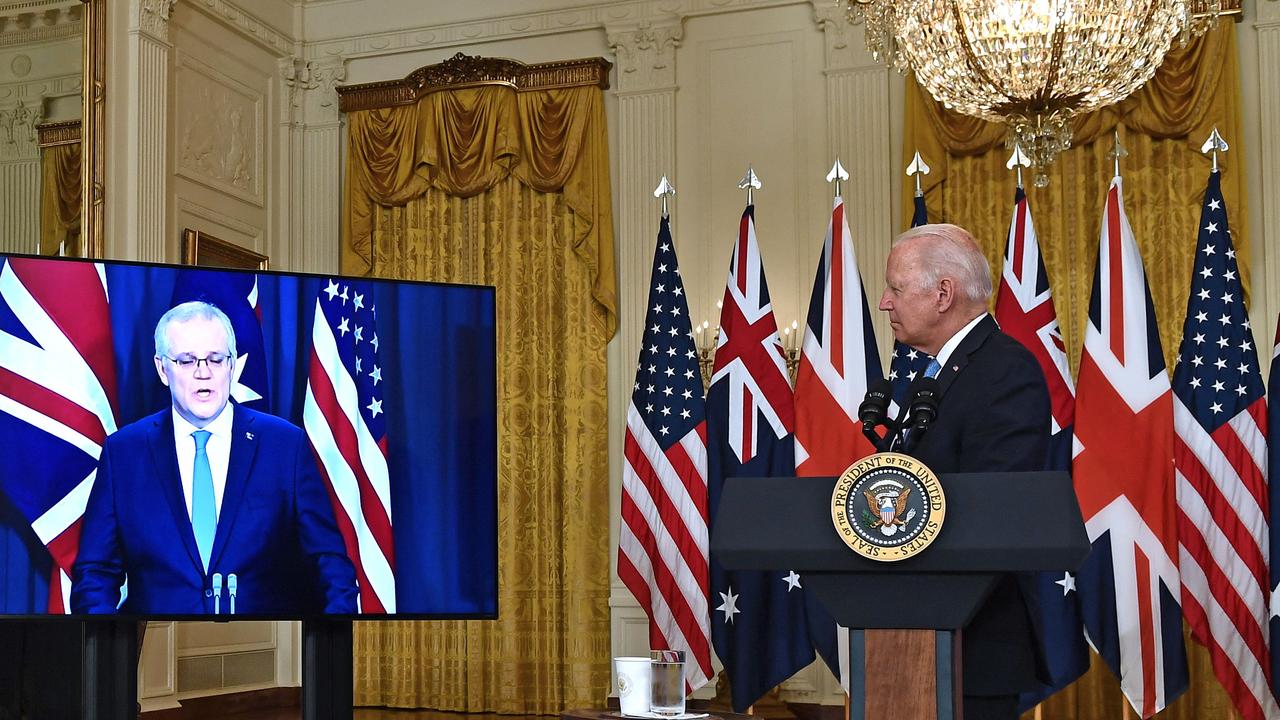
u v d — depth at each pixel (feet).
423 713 26.78
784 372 19.67
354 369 11.94
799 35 26.78
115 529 11.15
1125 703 22.38
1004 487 6.26
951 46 15.99
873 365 19.25
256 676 27.04
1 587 10.84
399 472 11.99
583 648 26.48
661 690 10.25
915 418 7.47
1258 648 18.24
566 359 27.27
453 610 12.01
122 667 11.30
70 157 22.81
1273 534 18.10
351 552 11.74
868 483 6.34
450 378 12.25
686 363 20.33
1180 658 17.79
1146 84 24.00
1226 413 18.60
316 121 29.37
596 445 26.91
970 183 24.99
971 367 8.25
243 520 11.46
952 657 6.31
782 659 18.86
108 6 23.91
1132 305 18.48
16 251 21.27
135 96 24.32
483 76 27.96
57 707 14.94
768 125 26.76
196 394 11.46
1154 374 18.28
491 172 27.76
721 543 6.56
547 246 27.50
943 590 6.31
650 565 19.89
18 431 11.00
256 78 28.55
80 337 11.21
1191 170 23.88
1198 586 18.40
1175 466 18.69
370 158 28.60
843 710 24.49
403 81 28.55
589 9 27.91
